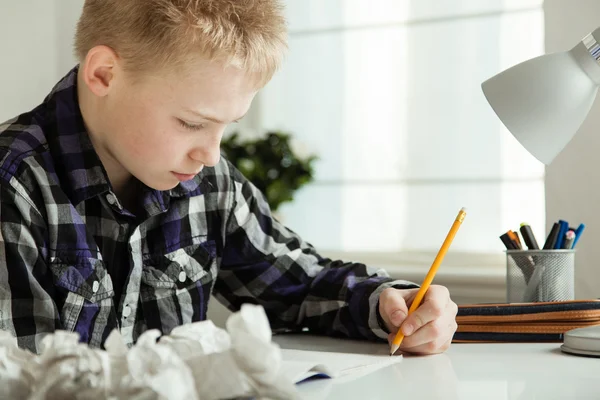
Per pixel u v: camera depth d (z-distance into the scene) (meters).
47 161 0.97
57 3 2.06
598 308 1.03
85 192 0.99
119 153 0.94
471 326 1.05
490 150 1.89
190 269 1.13
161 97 0.87
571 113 0.99
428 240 1.96
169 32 0.84
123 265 1.05
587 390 0.70
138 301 1.08
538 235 1.83
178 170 0.92
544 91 0.99
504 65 1.87
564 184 1.56
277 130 2.12
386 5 2.01
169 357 0.49
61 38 2.07
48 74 2.04
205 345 0.59
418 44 1.97
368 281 1.10
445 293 0.98
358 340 1.09
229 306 1.26
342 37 2.06
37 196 0.94
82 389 0.48
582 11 1.56
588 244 1.54
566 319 1.03
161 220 1.11
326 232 2.08
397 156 2.00
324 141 2.09
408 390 0.70
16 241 0.89
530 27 1.84
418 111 1.97
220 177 1.19
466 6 1.91
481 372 0.81
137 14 0.87
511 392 0.70
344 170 2.06
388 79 2.01
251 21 0.87
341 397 0.67
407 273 1.77
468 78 1.91
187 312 1.12
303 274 1.20
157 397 0.46
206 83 0.85
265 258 1.21
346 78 2.06
